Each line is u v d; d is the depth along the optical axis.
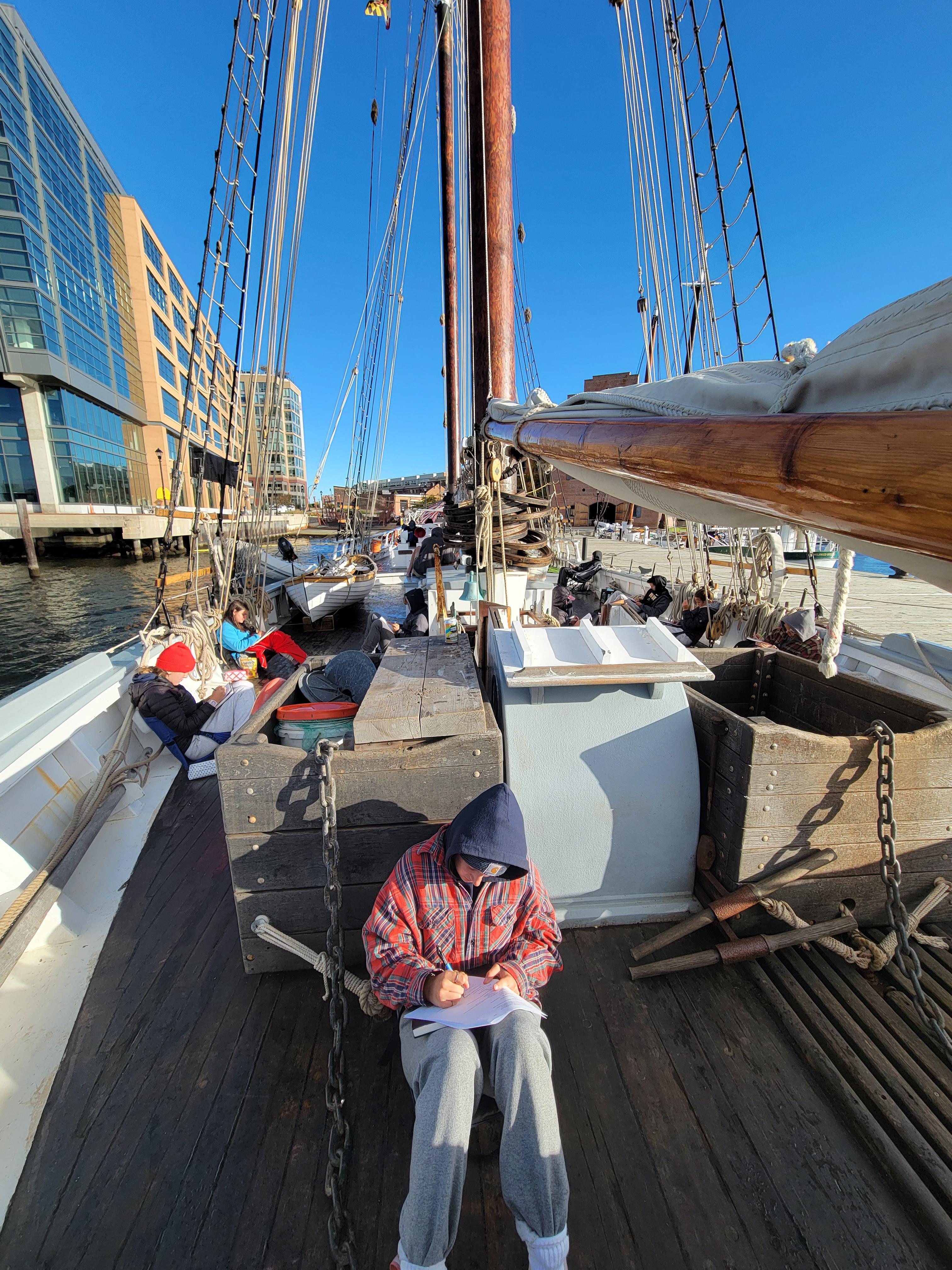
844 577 1.39
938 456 0.59
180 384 54.34
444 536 6.03
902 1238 1.24
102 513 36.59
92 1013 1.82
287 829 1.76
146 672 3.48
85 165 41.56
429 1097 1.17
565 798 1.96
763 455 0.84
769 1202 1.31
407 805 1.75
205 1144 1.46
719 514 1.90
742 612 4.96
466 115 5.45
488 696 2.59
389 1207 1.31
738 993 1.82
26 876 2.31
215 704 3.42
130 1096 1.57
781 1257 1.22
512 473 5.23
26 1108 1.54
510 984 1.36
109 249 44.59
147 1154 1.43
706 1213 1.29
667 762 1.98
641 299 6.42
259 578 7.98
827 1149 1.42
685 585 6.87
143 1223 1.30
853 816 1.83
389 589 11.96
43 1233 1.28
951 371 0.74
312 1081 1.61
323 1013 1.81
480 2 4.38
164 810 2.95
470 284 5.63
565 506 11.05
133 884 2.42
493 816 1.32
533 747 1.97
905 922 1.63
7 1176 1.39
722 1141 1.43
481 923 1.42
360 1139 1.45
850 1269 1.19
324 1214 1.31
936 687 3.28
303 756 1.71
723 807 1.92
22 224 34.47
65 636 17.08
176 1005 1.84
